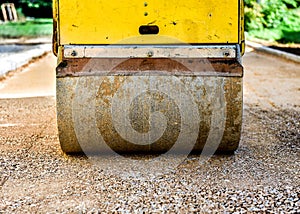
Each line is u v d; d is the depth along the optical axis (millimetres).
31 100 5641
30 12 21922
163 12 3541
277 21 15672
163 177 3297
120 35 3549
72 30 3537
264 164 3525
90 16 3531
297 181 3246
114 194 3072
